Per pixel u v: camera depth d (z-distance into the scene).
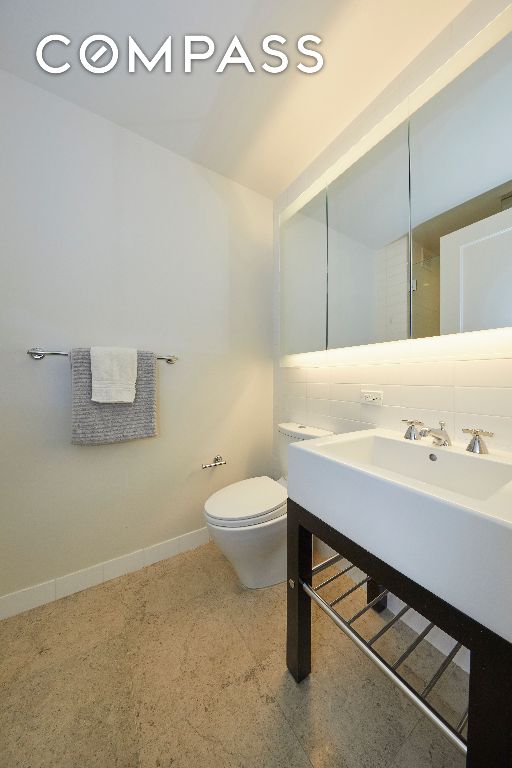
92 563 1.31
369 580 1.13
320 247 1.52
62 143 1.21
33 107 1.15
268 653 0.97
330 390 1.45
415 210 1.12
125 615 1.13
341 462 0.70
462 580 0.47
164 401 1.48
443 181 1.03
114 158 1.32
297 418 1.67
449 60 0.91
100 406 1.23
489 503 0.47
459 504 0.47
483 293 0.92
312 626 1.07
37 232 1.16
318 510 0.77
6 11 0.93
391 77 1.10
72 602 1.20
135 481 1.41
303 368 1.63
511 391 0.83
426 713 0.55
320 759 0.70
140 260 1.40
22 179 1.13
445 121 1.01
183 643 1.01
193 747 0.73
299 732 0.75
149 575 1.37
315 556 1.48
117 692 0.85
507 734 0.42
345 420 1.37
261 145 1.43
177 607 1.17
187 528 1.57
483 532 0.44
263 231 1.81
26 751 0.72
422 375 1.05
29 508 1.17
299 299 1.66
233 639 1.03
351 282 1.36
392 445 1.01
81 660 0.95
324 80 1.12
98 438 1.23
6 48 1.03
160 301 1.46
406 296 1.14
